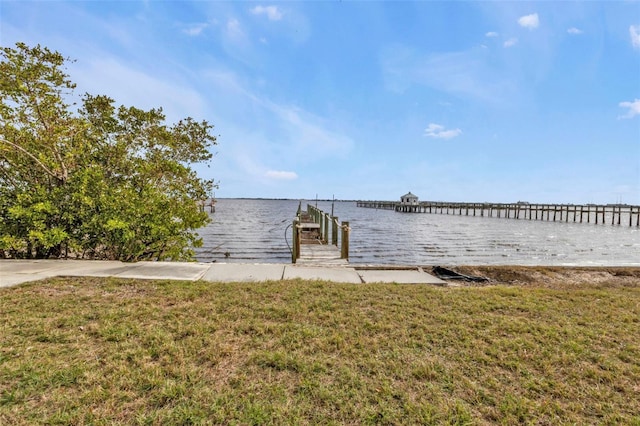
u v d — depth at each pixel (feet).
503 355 10.68
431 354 10.71
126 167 29.07
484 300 16.29
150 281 18.22
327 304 15.14
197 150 35.06
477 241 76.74
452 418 7.72
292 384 8.92
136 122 30.63
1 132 23.67
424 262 51.06
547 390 8.98
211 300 15.28
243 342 11.12
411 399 8.42
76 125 25.72
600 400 8.63
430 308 14.90
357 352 10.70
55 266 21.24
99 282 17.58
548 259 54.95
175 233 27.48
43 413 7.41
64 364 9.34
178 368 9.36
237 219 138.41
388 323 13.07
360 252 59.00
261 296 16.07
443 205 217.56
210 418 7.49
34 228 23.61
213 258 50.16
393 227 113.60
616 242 78.89
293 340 11.37
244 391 8.54
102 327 11.80
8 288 15.84
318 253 32.24
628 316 14.38
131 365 9.47
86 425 7.13
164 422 7.32
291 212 206.80
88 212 24.36
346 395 8.48
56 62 24.98
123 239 24.36
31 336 10.96
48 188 25.95
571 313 14.76
